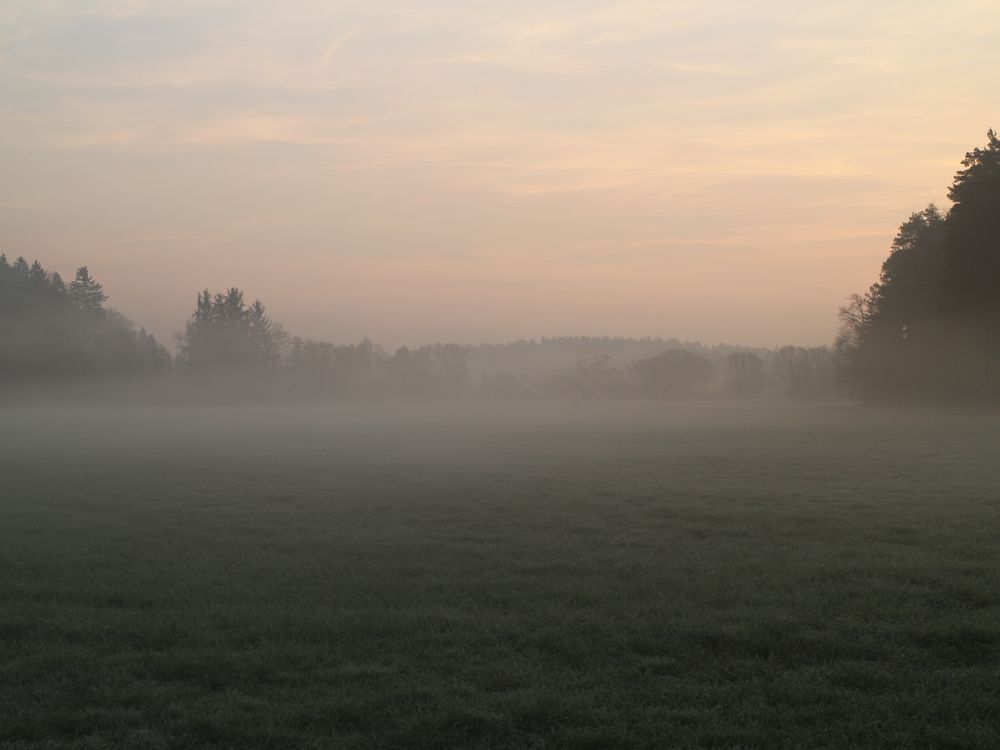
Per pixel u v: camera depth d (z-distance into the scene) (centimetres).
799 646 758
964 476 2173
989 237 6266
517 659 744
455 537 1412
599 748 570
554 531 1455
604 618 859
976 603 891
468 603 941
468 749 565
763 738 568
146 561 1230
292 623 861
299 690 676
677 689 661
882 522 1457
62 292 13388
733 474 2389
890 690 653
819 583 998
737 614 855
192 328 13700
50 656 764
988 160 6419
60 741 588
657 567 1116
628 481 2244
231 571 1145
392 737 579
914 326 7962
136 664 745
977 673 677
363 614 893
